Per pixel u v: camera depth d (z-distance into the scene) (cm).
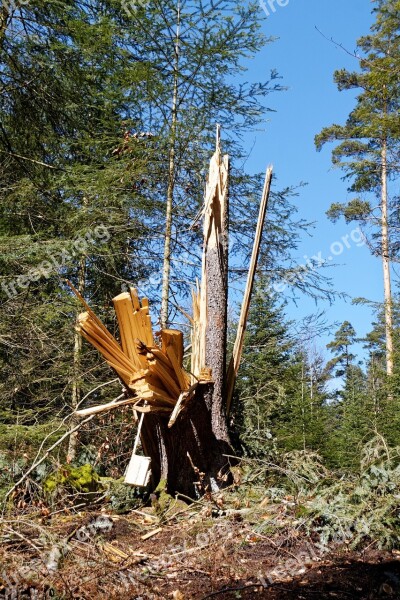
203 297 615
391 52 1348
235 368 615
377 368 1298
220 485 543
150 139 909
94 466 682
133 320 541
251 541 433
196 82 903
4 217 1039
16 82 1030
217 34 866
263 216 655
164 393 538
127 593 364
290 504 476
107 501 553
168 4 880
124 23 1033
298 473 564
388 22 1349
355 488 474
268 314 1079
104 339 538
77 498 538
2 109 1050
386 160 1803
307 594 350
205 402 558
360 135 1552
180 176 945
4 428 740
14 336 941
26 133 1062
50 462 638
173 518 499
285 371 1091
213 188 635
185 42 880
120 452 820
